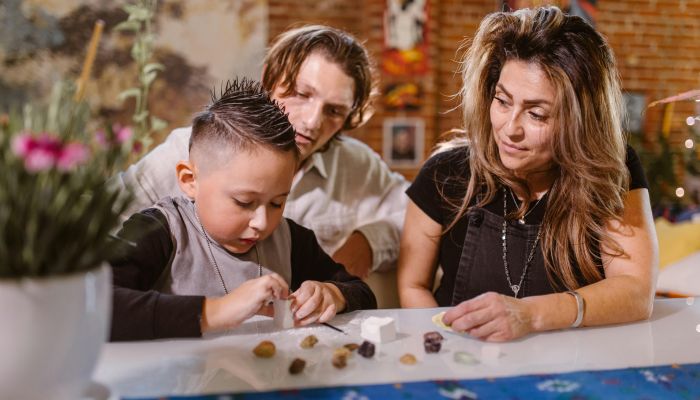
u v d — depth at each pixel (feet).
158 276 3.75
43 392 2.02
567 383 2.59
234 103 3.64
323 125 4.98
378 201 5.89
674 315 3.67
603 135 3.99
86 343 2.08
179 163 3.74
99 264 2.15
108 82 11.16
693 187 12.27
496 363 2.81
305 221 5.53
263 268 3.97
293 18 13.78
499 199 4.49
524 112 3.83
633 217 4.10
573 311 3.33
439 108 14.40
